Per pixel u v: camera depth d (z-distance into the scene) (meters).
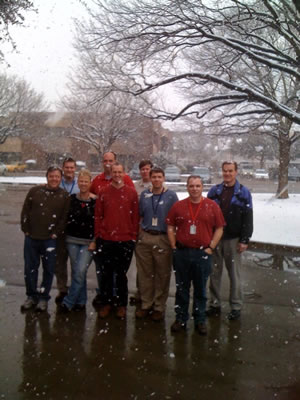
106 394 3.08
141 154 31.91
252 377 3.38
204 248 4.16
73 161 5.20
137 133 27.27
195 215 4.16
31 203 4.62
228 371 3.47
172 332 4.24
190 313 4.84
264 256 7.82
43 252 4.64
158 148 34.75
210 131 11.20
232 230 4.60
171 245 4.30
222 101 10.44
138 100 14.43
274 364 3.60
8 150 48.53
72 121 26.41
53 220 4.59
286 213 12.52
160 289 4.57
